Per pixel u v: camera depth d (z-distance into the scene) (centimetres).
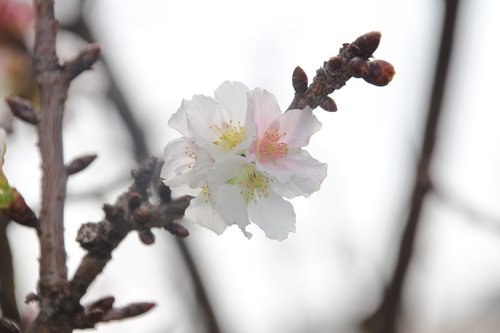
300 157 61
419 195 92
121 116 114
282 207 61
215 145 61
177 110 62
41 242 64
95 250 63
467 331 187
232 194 61
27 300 63
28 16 101
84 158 65
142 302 64
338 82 61
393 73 60
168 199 63
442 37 87
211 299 111
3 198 63
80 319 63
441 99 90
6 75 100
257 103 61
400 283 96
